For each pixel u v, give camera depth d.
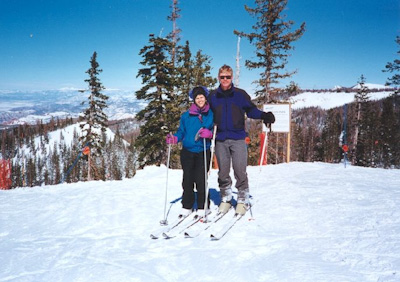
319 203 4.17
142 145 20.34
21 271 2.47
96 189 6.13
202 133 3.58
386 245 2.60
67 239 3.29
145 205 4.66
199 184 3.77
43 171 103.75
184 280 2.22
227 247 2.81
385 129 43.62
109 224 3.78
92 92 29.58
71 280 2.28
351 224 3.22
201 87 3.75
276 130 9.74
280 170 7.79
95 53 29.52
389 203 3.99
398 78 27.61
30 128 165.62
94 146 29.30
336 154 56.94
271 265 2.37
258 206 4.21
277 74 19.11
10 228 3.73
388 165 42.19
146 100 21.02
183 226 3.46
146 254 2.75
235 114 3.68
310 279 2.10
